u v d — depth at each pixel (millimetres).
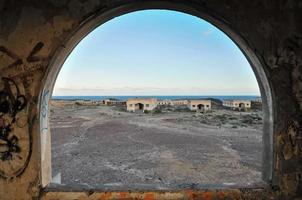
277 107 2664
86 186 2701
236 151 8891
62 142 10984
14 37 2590
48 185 2701
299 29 2678
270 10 2676
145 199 2607
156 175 6066
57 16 2615
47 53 2602
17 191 2568
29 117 2572
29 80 2582
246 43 2680
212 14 2652
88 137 12242
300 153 2662
